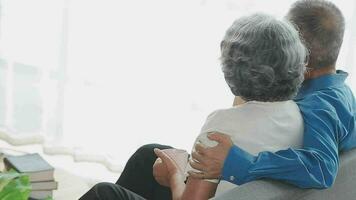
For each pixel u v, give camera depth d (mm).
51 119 2885
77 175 2891
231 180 1389
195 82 2496
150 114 2662
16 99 2916
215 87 2455
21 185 1373
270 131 1421
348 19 2113
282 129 1435
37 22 2760
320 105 1521
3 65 2891
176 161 1688
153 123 2668
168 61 2535
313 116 1483
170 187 1668
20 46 2828
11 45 2836
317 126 1461
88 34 2688
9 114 2938
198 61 2461
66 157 2938
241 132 1418
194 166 1402
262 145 1410
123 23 2594
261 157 1368
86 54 2727
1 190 1344
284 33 1367
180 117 2588
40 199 2242
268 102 1432
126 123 2738
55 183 2309
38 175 2256
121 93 2703
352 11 2105
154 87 2607
